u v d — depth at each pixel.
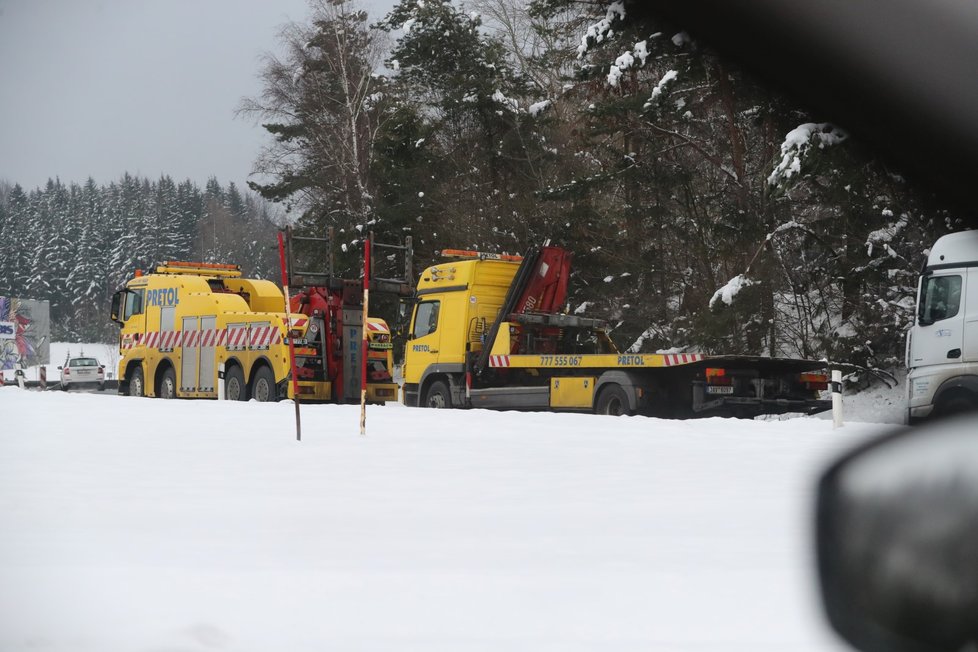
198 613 5.99
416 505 11.14
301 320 38.34
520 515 10.37
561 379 32.84
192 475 13.95
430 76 70.06
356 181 69.00
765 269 41.97
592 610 6.16
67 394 40.25
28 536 9.02
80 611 5.99
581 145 56.06
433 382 37.16
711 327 41.03
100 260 196.88
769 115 41.03
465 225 61.44
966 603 1.71
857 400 41.44
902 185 36.59
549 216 57.59
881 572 1.83
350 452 17.05
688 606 6.24
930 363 25.56
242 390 39.84
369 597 6.54
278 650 5.14
